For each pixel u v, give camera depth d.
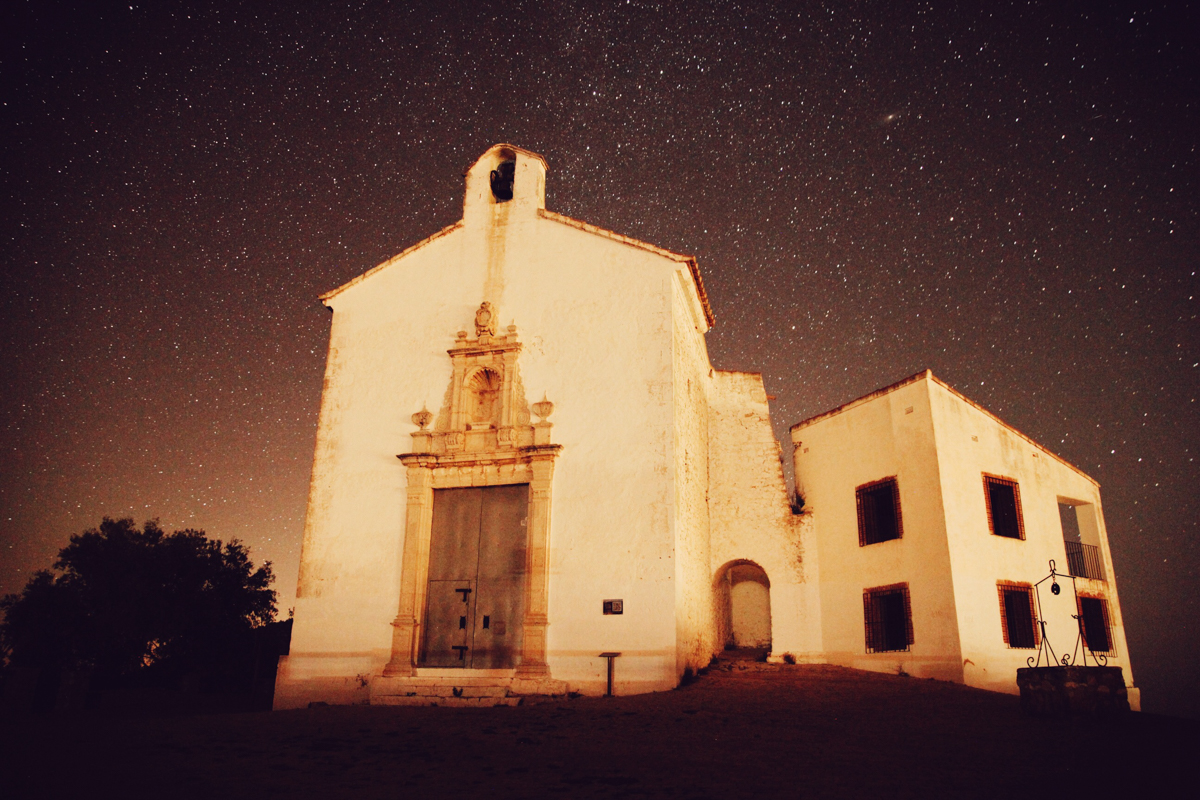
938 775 8.24
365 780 8.07
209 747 9.79
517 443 15.55
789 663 17.77
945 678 15.27
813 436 19.92
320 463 16.67
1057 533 18.89
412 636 14.86
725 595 21.56
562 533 14.84
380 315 17.48
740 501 19.44
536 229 17.09
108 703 19.27
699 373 19.23
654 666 13.77
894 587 16.72
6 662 21.58
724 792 7.57
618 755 9.20
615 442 15.14
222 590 24.59
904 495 16.98
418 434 16.17
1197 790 7.66
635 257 16.27
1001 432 18.53
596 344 15.89
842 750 9.45
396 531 15.77
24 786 7.79
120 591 22.11
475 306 16.91
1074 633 18.28
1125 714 11.63
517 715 12.00
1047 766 8.65
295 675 15.33
